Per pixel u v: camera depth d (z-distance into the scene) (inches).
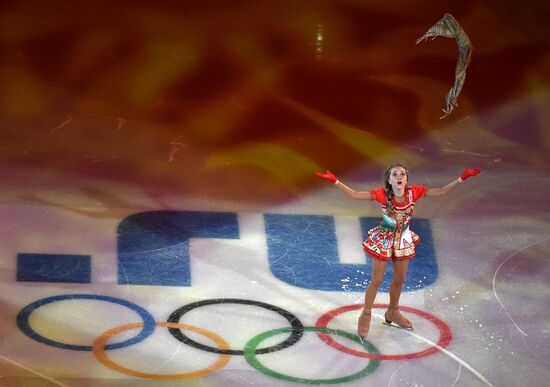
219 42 1882.4
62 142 1480.1
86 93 1648.6
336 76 1780.3
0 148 1443.2
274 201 1357.0
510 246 1278.3
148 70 1748.3
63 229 1240.8
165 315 1076.5
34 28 1861.5
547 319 1117.1
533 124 1662.2
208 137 1536.7
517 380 995.3
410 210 1018.7
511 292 1173.1
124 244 1219.2
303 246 1246.9
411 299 1145.4
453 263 1230.3
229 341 1035.3
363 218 1330.0
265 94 1694.1
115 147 1480.1
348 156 1507.1
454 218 1339.8
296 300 1128.8
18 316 1050.1
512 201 1401.3
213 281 1154.7
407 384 976.3
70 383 938.1
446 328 1088.8
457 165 1503.4
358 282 1179.3
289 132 1572.3
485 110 1699.1
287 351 1023.0
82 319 1054.4
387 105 1688.0
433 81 1786.4
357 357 1020.5
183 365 984.9
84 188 1352.1
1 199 1298.0
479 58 1893.5
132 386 941.2
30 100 1605.6
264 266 1195.9
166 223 1275.8
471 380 991.0
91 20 1923.0
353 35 1959.9
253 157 1481.3
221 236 1256.8
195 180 1400.1
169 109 1617.9
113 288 1124.5
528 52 1935.3
